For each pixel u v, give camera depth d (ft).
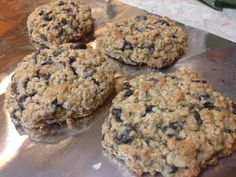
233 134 0.42
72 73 0.49
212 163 0.41
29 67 0.50
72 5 0.61
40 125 0.47
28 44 0.60
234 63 0.54
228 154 0.42
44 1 0.68
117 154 0.43
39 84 0.47
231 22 0.74
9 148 0.46
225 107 0.44
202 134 0.41
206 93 0.45
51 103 0.46
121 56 0.55
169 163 0.39
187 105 0.43
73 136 0.46
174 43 0.56
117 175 0.42
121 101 0.45
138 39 0.55
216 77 0.52
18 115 0.47
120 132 0.42
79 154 0.44
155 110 0.43
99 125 0.47
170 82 0.46
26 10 0.67
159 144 0.40
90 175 0.42
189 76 0.48
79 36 0.59
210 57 0.55
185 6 0.78
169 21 0.59
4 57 0.58
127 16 0.64
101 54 0.53
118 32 0.56
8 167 0.44
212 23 0.74
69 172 0.43
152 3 0.79
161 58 0.54
